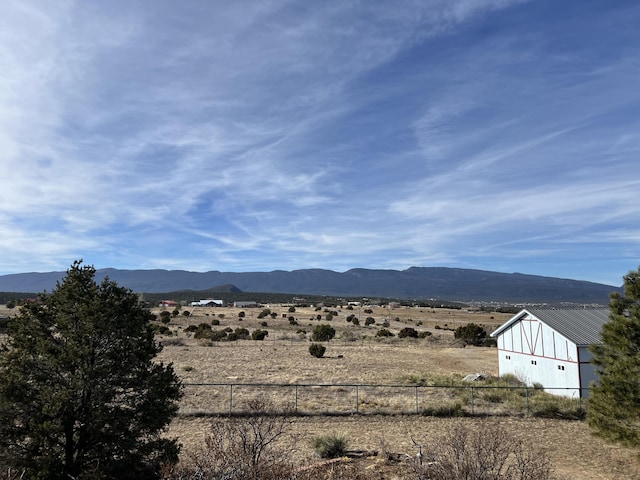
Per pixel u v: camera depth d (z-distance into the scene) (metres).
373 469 12.16
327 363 39.22
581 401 23.06
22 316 10.37
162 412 10.45
